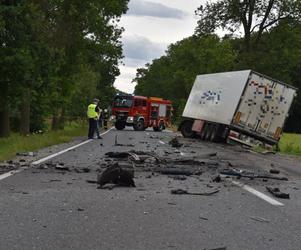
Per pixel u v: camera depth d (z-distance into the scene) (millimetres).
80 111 48156
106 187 9789
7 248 5484
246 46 54188
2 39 23297
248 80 27000
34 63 24797
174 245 5766
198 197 9188
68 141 24938
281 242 6090
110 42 34594
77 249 5500
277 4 52594
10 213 7254
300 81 85625
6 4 23500
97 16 32438
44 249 5477
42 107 34781
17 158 15258
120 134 37094
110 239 5965
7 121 27266
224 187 10609
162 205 8242
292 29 53594
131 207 7984
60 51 26453
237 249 5699
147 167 13531
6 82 24281
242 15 53094
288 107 27453
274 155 23984
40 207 7750
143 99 49656
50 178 10930
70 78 33781
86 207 7867
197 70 78938
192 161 15133
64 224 6684
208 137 31125
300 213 8047
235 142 27375
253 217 7559
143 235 6199
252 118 27297
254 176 12734
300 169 16406
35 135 25438
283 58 54281
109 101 72875
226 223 7070
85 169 12312
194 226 6797
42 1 28000
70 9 30562
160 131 51531
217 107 29828
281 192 10219
